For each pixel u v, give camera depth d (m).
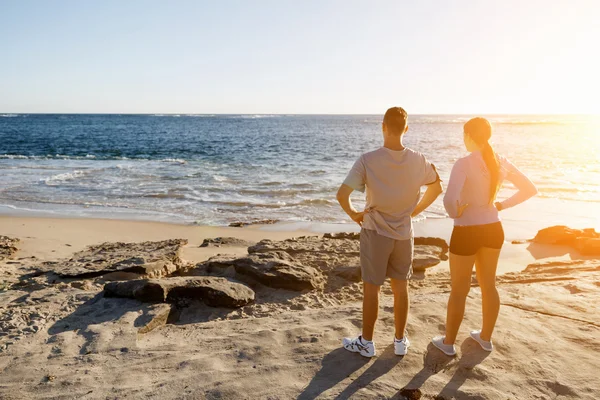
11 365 3.50
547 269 6.67
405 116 3.10
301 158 31.05
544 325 3.89
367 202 3.29
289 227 12.19
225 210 14.34
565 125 118.88
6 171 23.27
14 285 6.07
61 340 3.95
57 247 9.93
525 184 3.23
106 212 13.96
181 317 4.91
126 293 4.99
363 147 42.03
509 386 3.01
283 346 3.61
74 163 27.77
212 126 107.25
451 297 3.34
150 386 3.10
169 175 22.02
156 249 8.06
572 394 2.92
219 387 3.03
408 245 3.25
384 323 4.00
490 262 3.29
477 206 3.17
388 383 3.03
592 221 12.31
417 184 3.14
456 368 3.22
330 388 2.99
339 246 7.57
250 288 5.60
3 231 11.43
